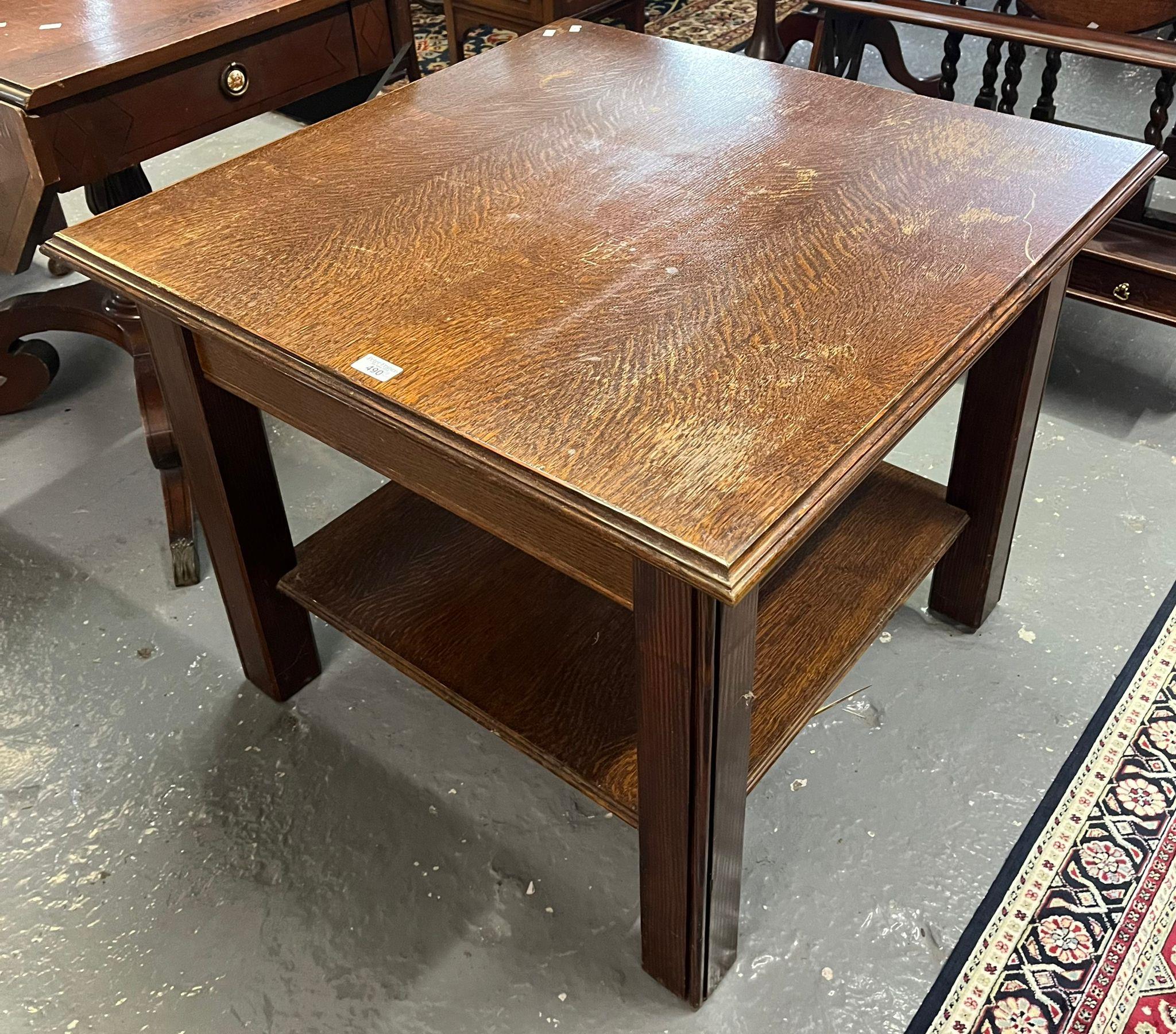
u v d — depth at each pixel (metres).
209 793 1.65
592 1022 1.37
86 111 1.69
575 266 1.24
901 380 1.04
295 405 1.28
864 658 1.81
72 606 1.96
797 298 1.16
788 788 1.62
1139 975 1.38
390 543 1.66
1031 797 1.59
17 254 1.79
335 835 1.59
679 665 1.03
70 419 2.40
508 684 1.43
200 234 1.33
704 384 1.05
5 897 1.52
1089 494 2.08
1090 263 2.14
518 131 1.54
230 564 1.60
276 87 1.94
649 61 1.74
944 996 1.37
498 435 1.00
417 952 1.45
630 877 1.53
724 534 0.89
